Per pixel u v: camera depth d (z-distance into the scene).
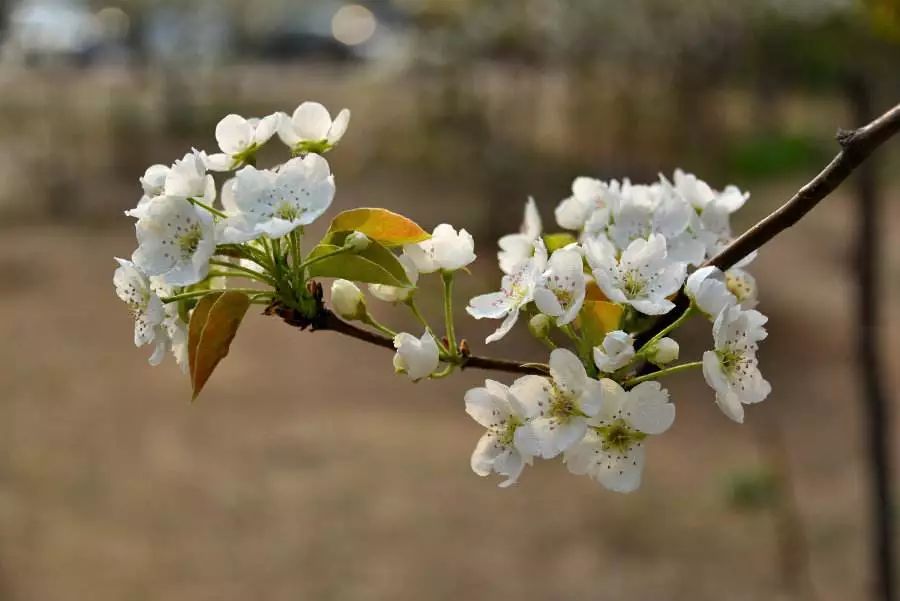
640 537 6.33
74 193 13.55
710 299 1.52
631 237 1.76
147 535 6.37
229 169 1.63
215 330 1.49
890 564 3.21
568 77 13.65
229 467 7.19
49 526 6.43
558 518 6.60
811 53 9.92
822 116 14.39
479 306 1.55
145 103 16.20
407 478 7.07
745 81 13.63
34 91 16.92
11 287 10.70
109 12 18.06
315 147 1.68
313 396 8.32
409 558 6.15
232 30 19.30
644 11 13.27
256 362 9.08
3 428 7.72
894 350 8.63
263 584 5.90
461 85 12.88
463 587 5.89
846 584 5.71
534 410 1.46
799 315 9.66
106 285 10.86
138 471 7.13
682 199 1.78
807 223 12.38
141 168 14.66
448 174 12.49
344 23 21.52
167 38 17.38
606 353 1.43
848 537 6.17
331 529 6.45
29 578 5.89
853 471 6.91
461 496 6.85
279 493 6.86
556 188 11.30
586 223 1.80
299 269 1.52
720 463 7.13
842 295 10.14
